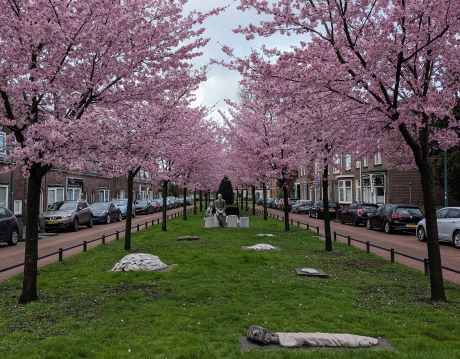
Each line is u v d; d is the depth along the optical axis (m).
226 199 41.97
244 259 11.52
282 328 5.79
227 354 4.85
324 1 7.95
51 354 4.84
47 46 7.24
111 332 5.62
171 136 13.02
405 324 6.04
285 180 21.17
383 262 11.83
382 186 34.22
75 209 24.23
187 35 8.34
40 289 8.41
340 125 8.77
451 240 16.34
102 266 10.97
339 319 6.23
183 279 9.12
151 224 26.11
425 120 7.87
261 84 8.48
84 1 7.18
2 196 25.36
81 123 6.66
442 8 6.93
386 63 7.94
